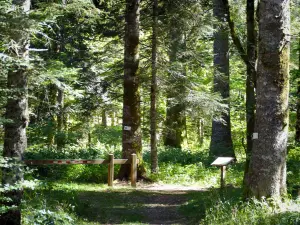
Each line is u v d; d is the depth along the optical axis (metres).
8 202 7.59
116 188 15.23
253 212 8.04
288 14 8.73
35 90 10.73
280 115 8.79
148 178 16.59
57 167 16.52
